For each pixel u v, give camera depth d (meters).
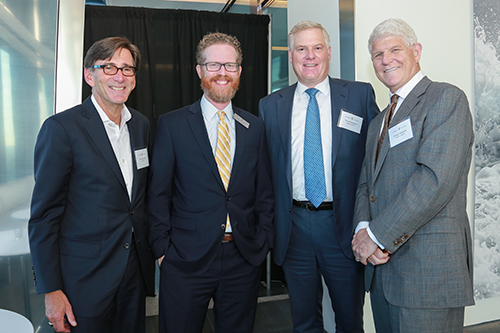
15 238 2.45
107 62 1.56
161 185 1.79
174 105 3.73
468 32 2.67
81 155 1.50
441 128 1.44
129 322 1.67
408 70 1.64
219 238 1.72
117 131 1.65
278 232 2.05
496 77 2.71
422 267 1.47
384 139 1.65
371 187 1.68
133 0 4.43
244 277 1.81
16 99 2.48
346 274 1.98
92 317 1.50
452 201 1.50
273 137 2.11
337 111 2.01
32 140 2.50
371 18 2.47
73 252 1.51
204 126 1.81
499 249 2.76
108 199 1.55
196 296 1.74
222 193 1.76
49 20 2.56
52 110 2.54
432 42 2.58
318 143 1.99
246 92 3.88
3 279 2.43
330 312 2.73
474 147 2.68
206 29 3.75
